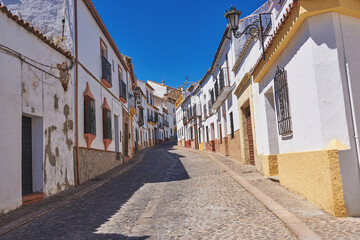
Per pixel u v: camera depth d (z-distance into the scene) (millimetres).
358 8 5113
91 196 7824
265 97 8648
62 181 8570
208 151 23766
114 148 14680
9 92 6469
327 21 5121
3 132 6188
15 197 6375
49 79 8203
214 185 8445
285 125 6902
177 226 4863
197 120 28203
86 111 10633
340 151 4699
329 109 5008
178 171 12562
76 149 9555
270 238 3939
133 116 24469
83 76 10695
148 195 7676
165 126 52375
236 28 7352
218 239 4086
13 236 4648
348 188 4625
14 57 6727
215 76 19312
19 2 10414
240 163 13297
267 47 7230
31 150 7609
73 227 5070
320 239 3609
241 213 5336
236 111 14117
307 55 5410
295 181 6277
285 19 5844
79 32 10492
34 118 7695
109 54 14602
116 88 15711
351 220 4355
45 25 10148
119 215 5789
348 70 4984
